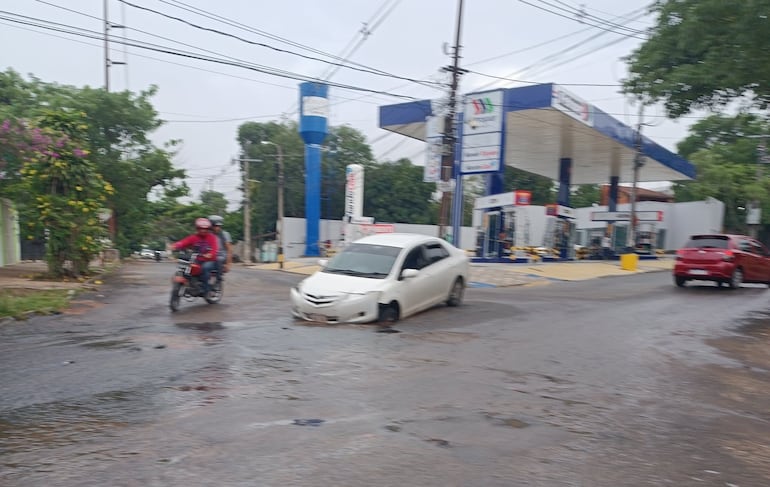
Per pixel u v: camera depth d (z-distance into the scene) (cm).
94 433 466
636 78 1247
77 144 1661
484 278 2092
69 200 1625
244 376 641
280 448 438
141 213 3669
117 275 2020
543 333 951
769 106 1205
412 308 1105
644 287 1828
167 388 593
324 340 846
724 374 720
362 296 1005
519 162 4000
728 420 545
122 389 588
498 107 2597
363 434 471
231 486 375
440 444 454
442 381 637
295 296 1048
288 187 5019
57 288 1413
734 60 1049
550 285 1988
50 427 480
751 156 4347
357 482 385
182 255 1197
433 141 2744
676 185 5103
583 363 748
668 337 948
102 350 766
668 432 504
